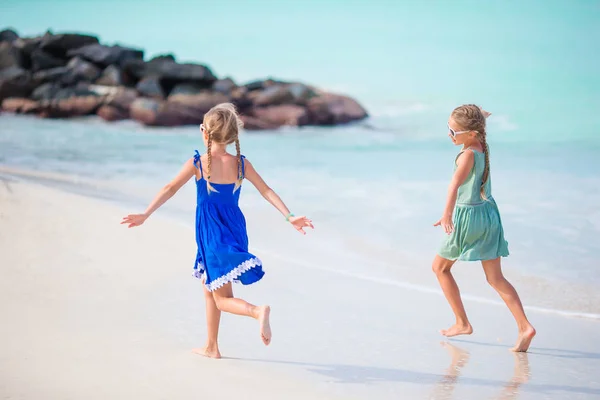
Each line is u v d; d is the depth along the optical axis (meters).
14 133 28.39
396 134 31.11
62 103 36.22
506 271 10.02
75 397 5.27
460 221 7.14
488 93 40.44
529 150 22.81
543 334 7.63
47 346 6.41
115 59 41.91
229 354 6.52
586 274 9.85
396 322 7.82
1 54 41.53
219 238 6.23
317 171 19.05
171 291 8.34
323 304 8.35
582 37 49.75
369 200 14.70
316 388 5.78
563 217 13.05
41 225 10.69
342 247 11.20
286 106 36.06
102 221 11.22
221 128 6.36
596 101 35.62
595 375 6.41
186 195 14.77
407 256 10.73
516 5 56.44
